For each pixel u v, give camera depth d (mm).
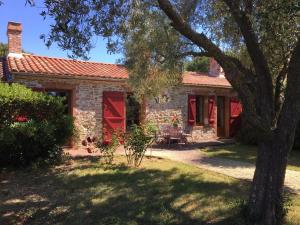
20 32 16516
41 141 11812
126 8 8586
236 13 6922
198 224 7457
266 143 7137
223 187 9664
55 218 7773
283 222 7312
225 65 7000
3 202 8656
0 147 11219
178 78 12141
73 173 10906
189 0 9297
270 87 7113
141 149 11820
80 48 7566
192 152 15508
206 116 20125
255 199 7281
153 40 10492
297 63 6664
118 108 16719
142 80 11969
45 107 12141
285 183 10500
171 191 9250
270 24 6734
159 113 18016
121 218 7699
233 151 16062
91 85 16031
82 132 15734
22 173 11156
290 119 6887
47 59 17234
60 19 7164
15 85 12242
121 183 9906
